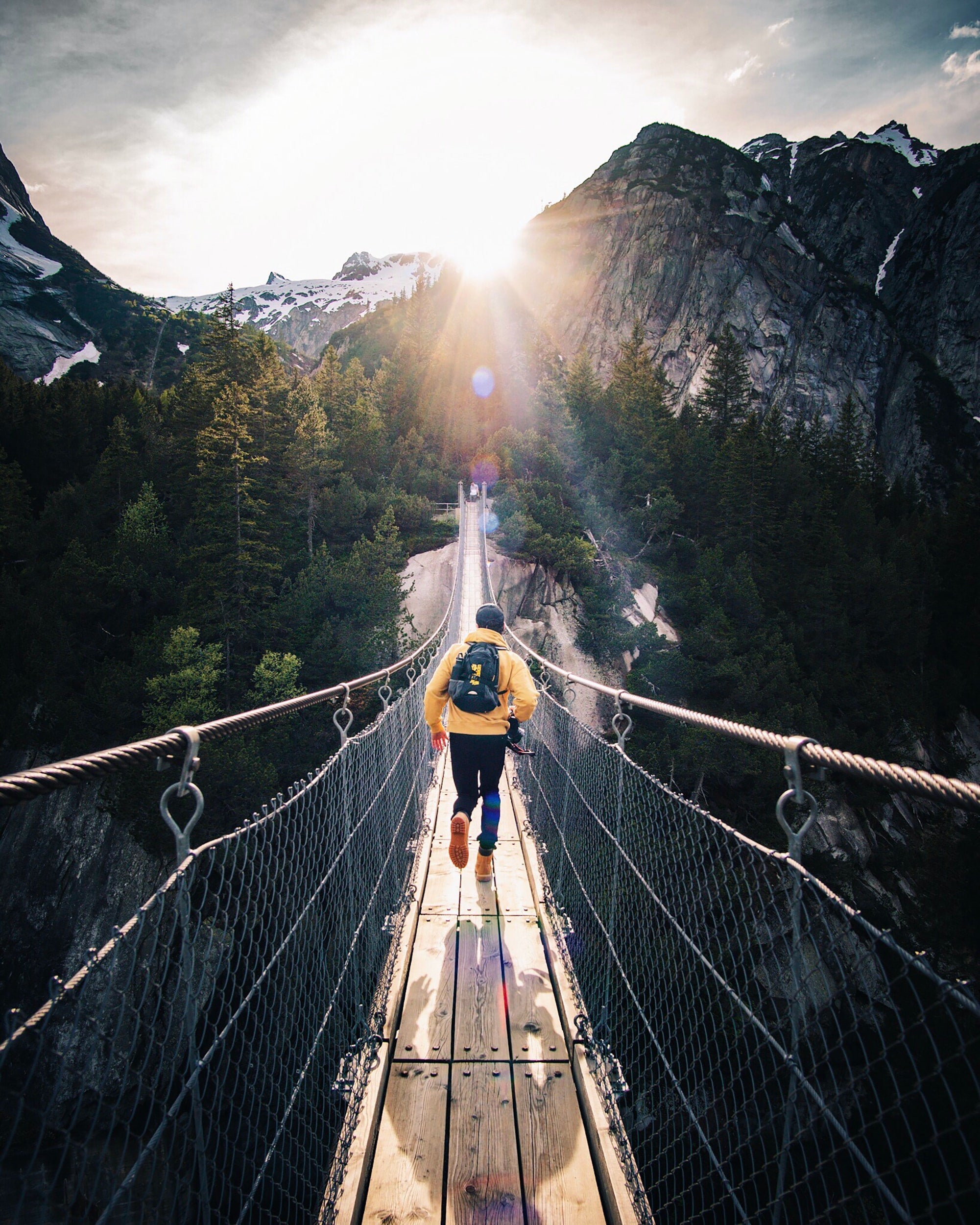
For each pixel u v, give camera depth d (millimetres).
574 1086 2832
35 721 23422
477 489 54812
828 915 1527
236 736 19516
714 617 32219
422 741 6844
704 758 21172
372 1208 2314
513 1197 2357
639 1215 2236
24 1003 16578
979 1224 1503
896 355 119875
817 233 172875
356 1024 3078
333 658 26594
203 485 30875
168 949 1563
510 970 3631
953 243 137000
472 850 5281
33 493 44562
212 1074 1755
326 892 2969
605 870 3479
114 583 28078
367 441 50781
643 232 127812
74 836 18500
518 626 35938
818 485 59500
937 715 39469
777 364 112875
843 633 37594
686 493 53438
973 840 20984
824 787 21391
